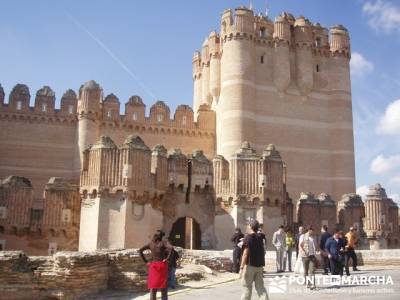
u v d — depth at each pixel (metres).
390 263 24.34
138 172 31.20
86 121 49.00
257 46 52.31
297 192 50.12
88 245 30.59
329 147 52.56
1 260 16.22
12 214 33.19
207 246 33.06
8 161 47.62
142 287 17.55
